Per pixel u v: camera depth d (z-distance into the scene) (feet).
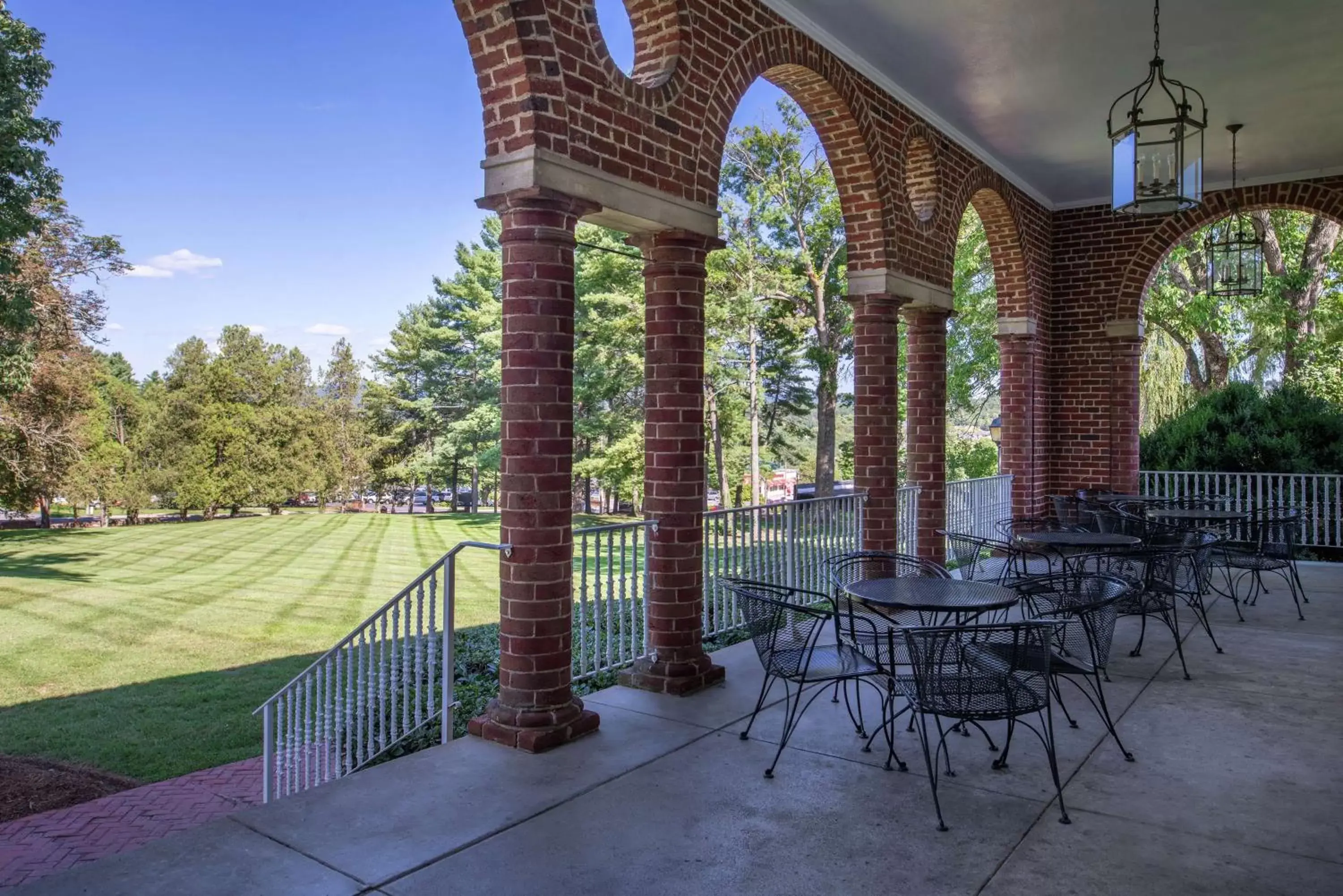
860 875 8.52
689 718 13.66
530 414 12.44
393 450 142.61
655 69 15.05
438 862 8.82
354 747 17.69
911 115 23.44
